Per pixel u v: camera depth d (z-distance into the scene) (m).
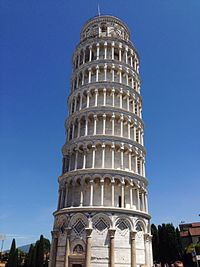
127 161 48.28
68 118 54.59
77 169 46.06
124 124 51.78
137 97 56.94
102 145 47.16
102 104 52.88
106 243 39.38
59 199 47.47
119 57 59.19
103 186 43.62
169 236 87.38
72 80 60.66
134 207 44.91
